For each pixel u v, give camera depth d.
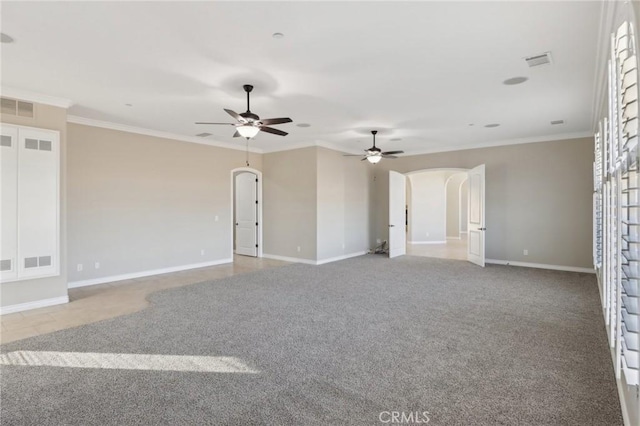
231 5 2.50
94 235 5.79
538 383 2.58
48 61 3.44
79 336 3.50
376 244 9.56
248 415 2.19
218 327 3.74
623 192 2.23
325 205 7.80
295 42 3.05
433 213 12.01
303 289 5.35
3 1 2.44
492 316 4.08
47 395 2.42
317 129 6.39
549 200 7.02
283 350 3.16
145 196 6.45
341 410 2.25
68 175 5.49
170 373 2.74
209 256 7.50
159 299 4.82
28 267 4.34
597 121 5.29
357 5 2.50
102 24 2.76
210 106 4.91
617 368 2.40
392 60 3.42
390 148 8.34
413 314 4.15
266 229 8.55
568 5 2.49
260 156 8.59
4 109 4.18
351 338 3.43
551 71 3.69
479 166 7.42
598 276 5.30
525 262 7.30
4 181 4.16
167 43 3.07
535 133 6.78
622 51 2.10
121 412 2.22
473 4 2.49
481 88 4.20
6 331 3.67
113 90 4.26
